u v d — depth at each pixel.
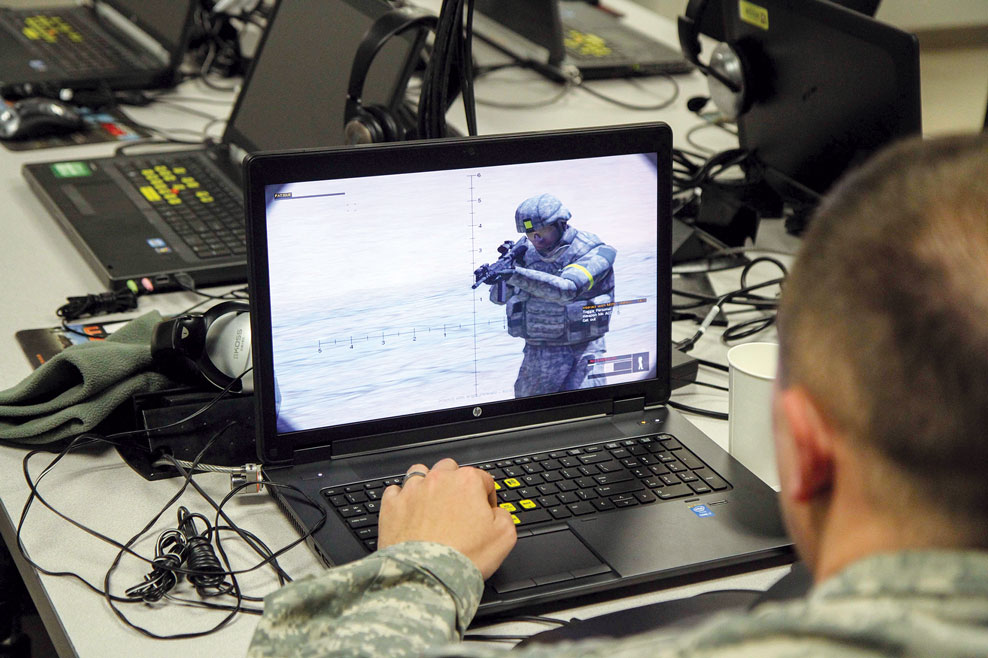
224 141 1.74
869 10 1.76
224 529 0.92
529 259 1.02
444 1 1.25
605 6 2.72
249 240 0.92
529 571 0.84
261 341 0.94
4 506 0.95
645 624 0.77
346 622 0.68
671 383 1.15
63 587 0.84
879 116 1.37
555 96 2.11
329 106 1.50
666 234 1.06
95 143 1.84
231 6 2.13
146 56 2.15
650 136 1.04
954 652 0.35
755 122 1.64
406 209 0.97
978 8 4.98
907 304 0.40
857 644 0.37
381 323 0.98
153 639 0.79
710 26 2.09
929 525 0.40
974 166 0.43
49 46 2.17
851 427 0.42
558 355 1.04
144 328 1.17
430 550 0.74
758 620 0.40
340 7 1.58
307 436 0.97
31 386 1.06
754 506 0.93
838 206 0.45
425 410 1.01
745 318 1.35
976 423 0.39
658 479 0.97
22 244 1.48
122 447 1.04
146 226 1.48
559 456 1.00
